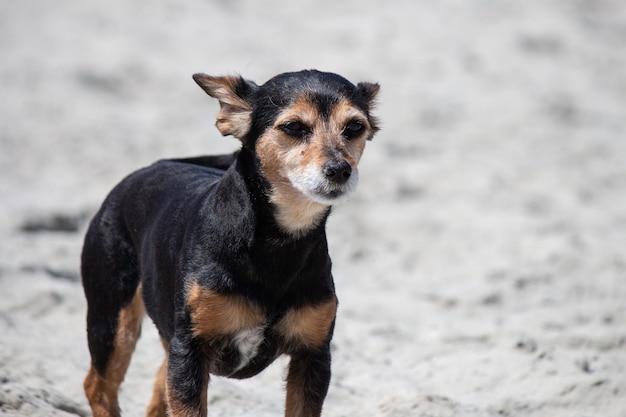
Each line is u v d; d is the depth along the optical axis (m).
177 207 7.91
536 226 16.48
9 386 8.73
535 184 19.14
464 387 10.14
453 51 27.34
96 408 8.51
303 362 7.63
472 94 24.73
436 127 22.53
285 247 7.36
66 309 11.49
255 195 7.42
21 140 19.98
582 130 23.03
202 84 7.86
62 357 9.98
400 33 28.38
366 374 10.44
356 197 17.94
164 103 23.12
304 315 7.46
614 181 19.78
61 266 13.23
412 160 20.17
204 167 8.84
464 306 12.96
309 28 28.55
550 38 29.36
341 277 14.38
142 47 26.28
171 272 7.65
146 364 10.22
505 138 22.17
